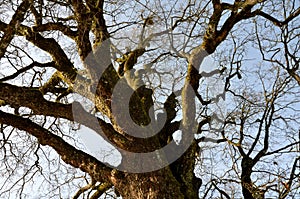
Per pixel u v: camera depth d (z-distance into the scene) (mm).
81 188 8938
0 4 7750
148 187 6457
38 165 9648
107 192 9070
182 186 7070
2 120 6773
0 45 6820
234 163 8859
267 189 8422
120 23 8109
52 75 9008
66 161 6914
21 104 6816
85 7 7418
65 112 6902
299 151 8789
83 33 7238
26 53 8703
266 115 8977
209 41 7922
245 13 8070
